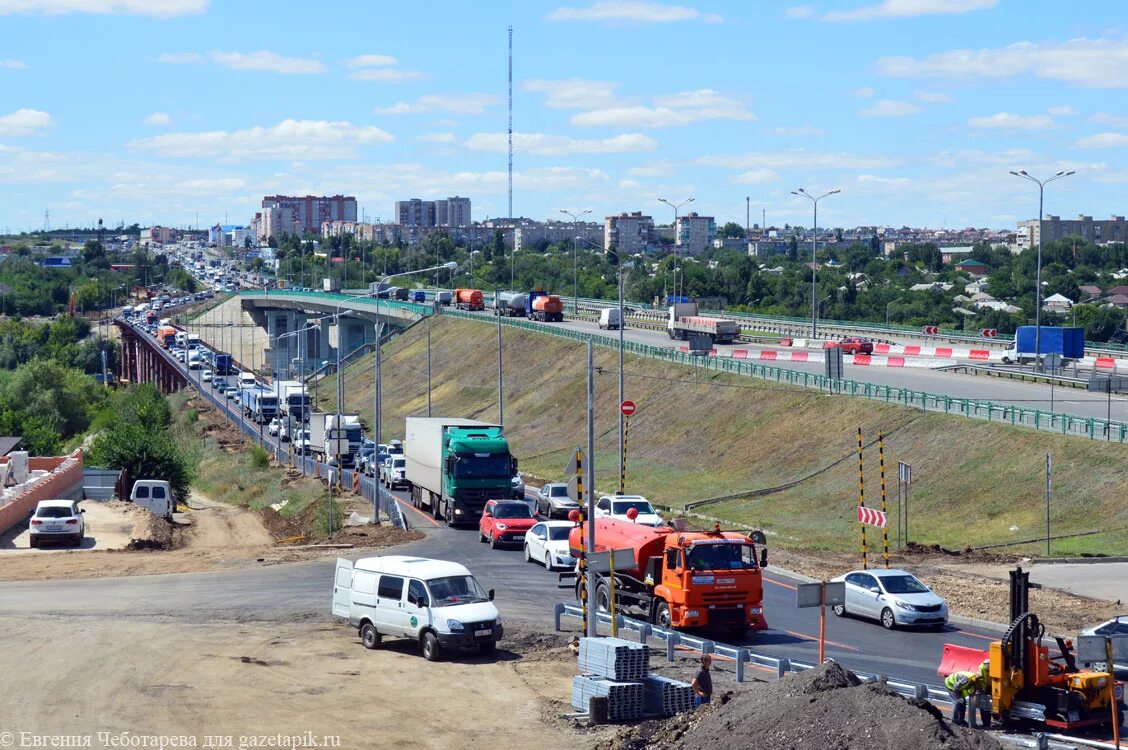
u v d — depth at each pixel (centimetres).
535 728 2727
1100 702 2655
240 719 2759
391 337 17225
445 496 5972
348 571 3606
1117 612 3866
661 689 2800
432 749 2570
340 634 3653
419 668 3259
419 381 13938
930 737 2098
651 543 3716
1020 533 5441
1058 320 17075
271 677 3136
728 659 3369
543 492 6319
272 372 18288
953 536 5609
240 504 8419
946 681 2697
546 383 11700
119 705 2852
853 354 10662
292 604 4094
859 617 3966
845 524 6106
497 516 5334
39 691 2958
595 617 3319
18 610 3962
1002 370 9262
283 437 11275
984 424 6706
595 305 18138
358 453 8581
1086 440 6056
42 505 5616
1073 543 5125
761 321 15012
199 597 4219
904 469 4806
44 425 11962
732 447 8094
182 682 3062
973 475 6216
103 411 14825
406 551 5159
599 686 2789
